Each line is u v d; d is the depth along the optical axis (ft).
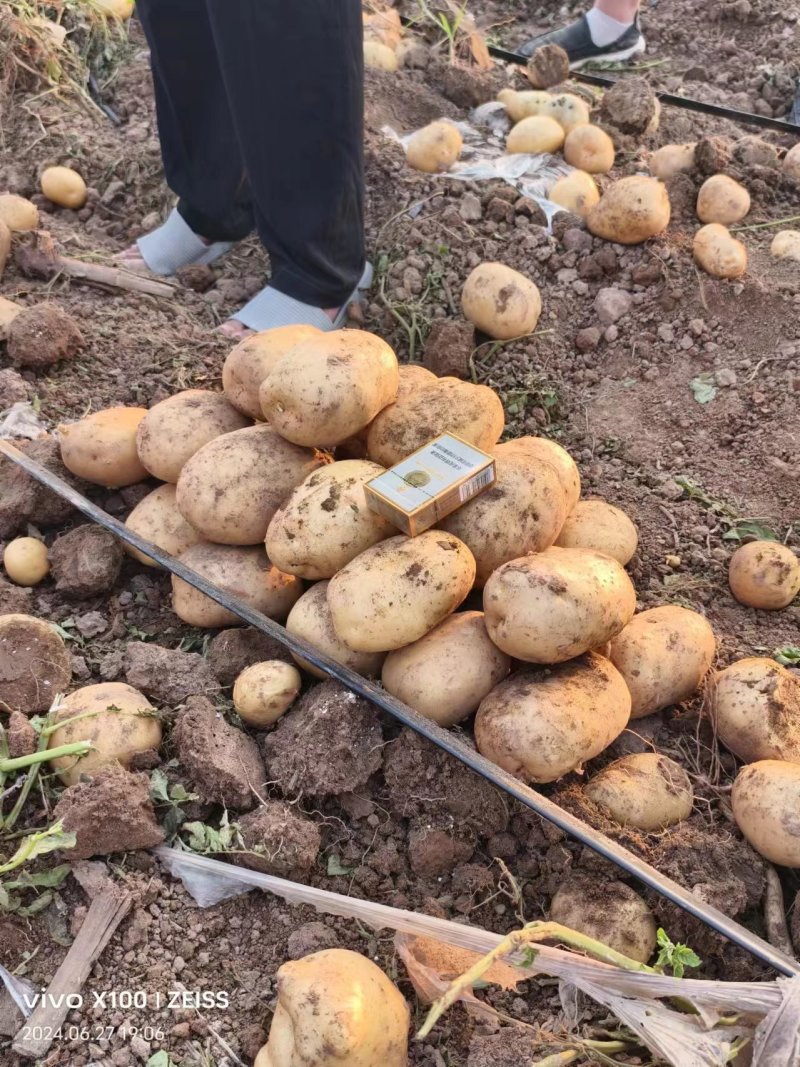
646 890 2.26
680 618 2.68
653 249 4.20
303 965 1.98
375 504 2.49
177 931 2.26
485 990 2.19
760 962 2.17
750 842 2.33
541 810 2.20
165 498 3.02
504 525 2.56
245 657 2.72
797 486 3.53
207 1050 2.08
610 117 5.07
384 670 2.54
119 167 4.88
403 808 2.40
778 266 4.24
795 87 5.94
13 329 3.63
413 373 3.15
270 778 2.48
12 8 5.39
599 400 3.95
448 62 5.45
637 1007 1.95
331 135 3.40
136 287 4.21
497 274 3.92
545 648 2.32
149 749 2.48
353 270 3.90
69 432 3.13
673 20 6.66
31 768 2.39
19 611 2.96
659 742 2.67
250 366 2.95
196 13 3.57
